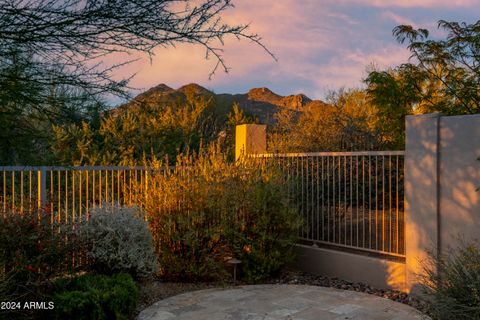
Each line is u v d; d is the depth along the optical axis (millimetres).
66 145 6891
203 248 7316
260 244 7363
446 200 6016
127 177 8961
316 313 5562
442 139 6082
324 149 10562
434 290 5090
